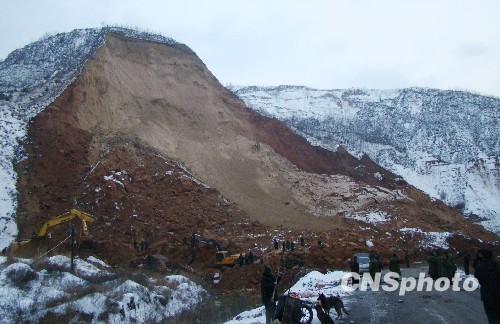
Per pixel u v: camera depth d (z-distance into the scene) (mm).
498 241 63500
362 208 59844
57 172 45750
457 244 50031
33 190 43125
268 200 56688
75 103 53844
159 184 48750
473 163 106625
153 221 43531
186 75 71500
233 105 74000
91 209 42688
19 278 20031
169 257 37469
